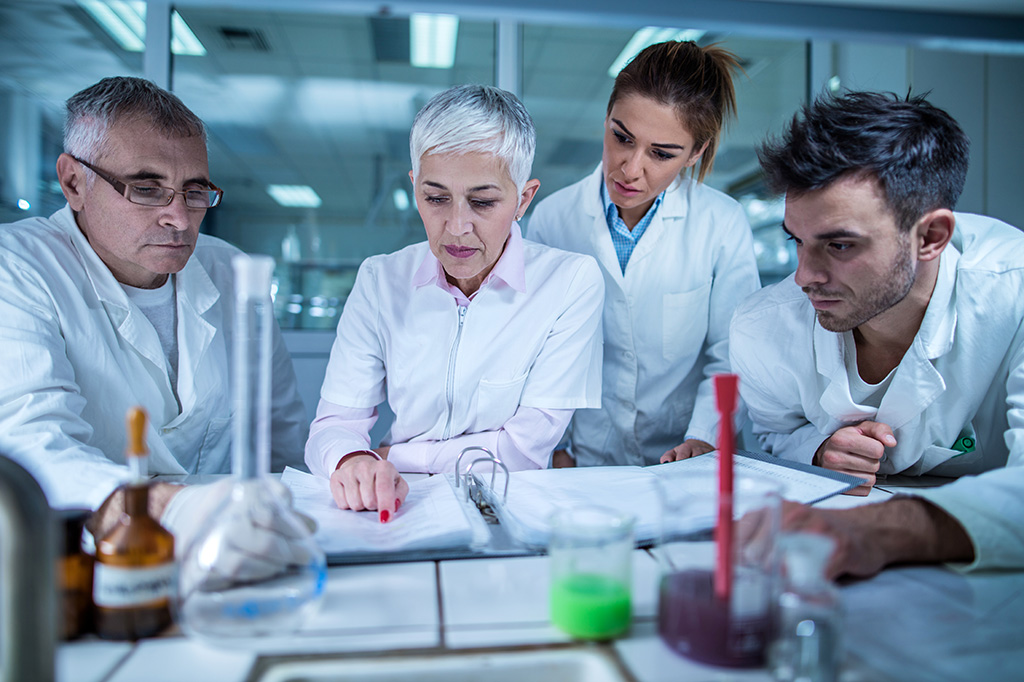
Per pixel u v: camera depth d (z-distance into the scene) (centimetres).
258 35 270
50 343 108
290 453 165
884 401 116
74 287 119
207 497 71
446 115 105
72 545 58
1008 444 99
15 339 104
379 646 56
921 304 109
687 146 141
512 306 129
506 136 107
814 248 95
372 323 130
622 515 62
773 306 127
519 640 57
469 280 130
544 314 130
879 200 90
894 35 119
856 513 75
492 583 69
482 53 279
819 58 282
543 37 275
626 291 161
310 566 58
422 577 71
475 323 128
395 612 62
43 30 248
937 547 74
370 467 95
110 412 125
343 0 108
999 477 79
